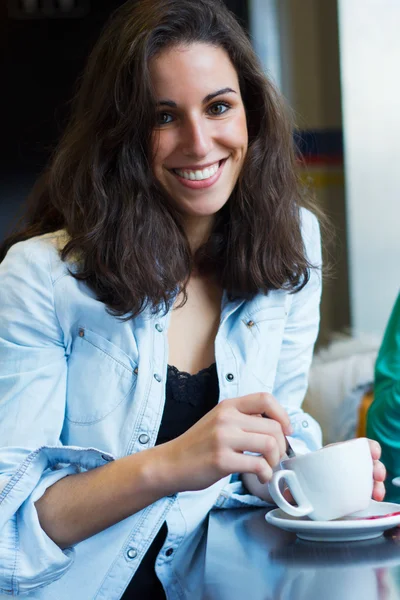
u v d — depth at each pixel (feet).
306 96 17.03
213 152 5.53
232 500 5.85
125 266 5.47
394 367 6.88
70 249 5.57
